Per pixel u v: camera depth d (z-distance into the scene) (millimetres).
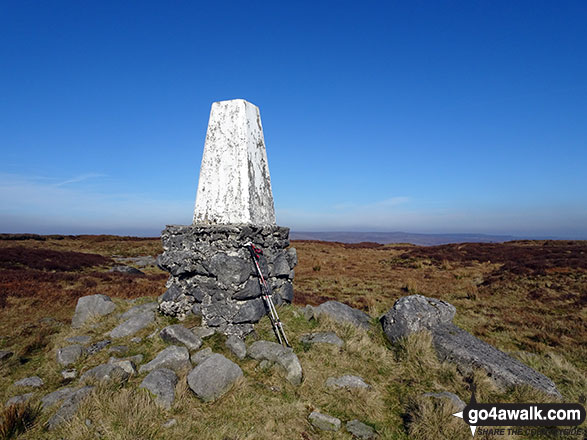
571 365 8062
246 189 7402
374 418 4895
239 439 4105
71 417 4336
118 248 41656
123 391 4727
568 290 16062
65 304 12477
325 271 26578
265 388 5176
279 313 7469
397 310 7730
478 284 20047
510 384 5926
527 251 31359
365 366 6273
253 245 6867
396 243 58969
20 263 22250
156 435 4117
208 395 4871
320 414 4699
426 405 5020
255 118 8250
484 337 10742
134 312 7910
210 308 6703
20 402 4824
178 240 7527
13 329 9148
